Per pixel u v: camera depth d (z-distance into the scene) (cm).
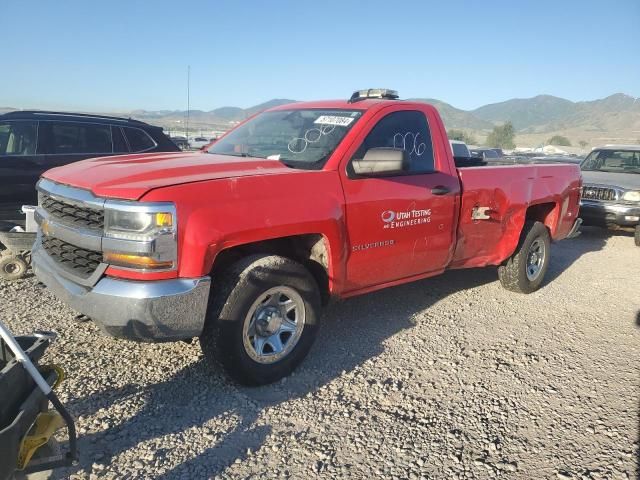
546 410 363
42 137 655
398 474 289
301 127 455
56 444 248
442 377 402
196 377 376
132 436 305
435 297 594
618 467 305
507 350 460
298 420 333
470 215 508
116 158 421
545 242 631
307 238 399
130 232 307
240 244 336
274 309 368
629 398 386
